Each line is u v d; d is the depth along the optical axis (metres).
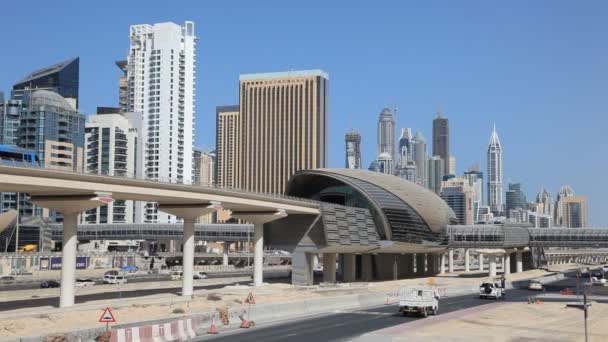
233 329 56.47
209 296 78.31
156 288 100.12
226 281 118.94
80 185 65.50
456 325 60.53
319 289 97.06
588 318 68.56
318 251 107.25
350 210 117.06
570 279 153.12
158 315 61.31
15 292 80.94
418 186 150.62
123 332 43.81
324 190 136.38
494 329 58.09
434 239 144.50
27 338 40.09
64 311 59.91
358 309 78.00
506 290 115.38
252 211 100.06
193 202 84.38
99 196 67.06
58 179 63.09
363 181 131.50
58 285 100.81
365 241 121.56
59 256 150.38
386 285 114.38
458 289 107.56
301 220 108.75
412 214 134.50
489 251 155.50
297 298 83.38
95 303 69.19
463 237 161.25
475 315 69.38
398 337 51.31
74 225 68.19
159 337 47.16
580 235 176.00
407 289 70.75
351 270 127.69
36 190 64.94
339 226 111.81
